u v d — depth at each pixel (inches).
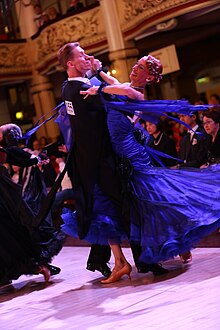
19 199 208.7
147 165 190.7
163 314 149.0
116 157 187.3
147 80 187.3
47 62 588.7
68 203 327.3
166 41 559.5
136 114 183.5
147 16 457.7
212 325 132.7
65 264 248.2
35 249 211.2
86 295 184.9
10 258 208.1
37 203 225.6
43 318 167.6
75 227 197.3
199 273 183.9
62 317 165.0
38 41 595.8
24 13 620.4
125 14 492.7
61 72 643.5
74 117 187.0
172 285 175.6
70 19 540.7
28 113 668.1
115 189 185.0
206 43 593.3
